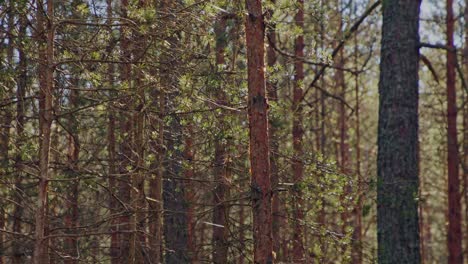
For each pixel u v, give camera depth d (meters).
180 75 7.31
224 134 7.79
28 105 8.29
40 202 6.69
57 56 7.39
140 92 7.02
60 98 7.42
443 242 23.48
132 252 8.43
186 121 7.80
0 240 9.21
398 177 8.70
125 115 8.65
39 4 6.62
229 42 8.35
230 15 7.19
